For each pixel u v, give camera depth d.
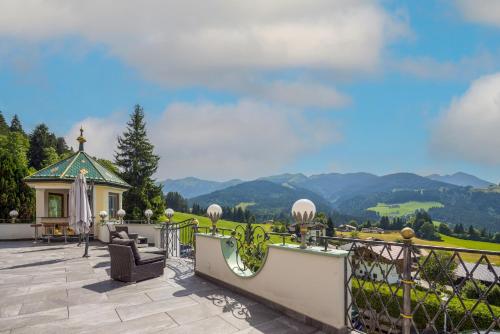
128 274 5.96
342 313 3.62
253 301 4.84
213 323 3.99
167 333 3.71
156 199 30.31
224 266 5.66
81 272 7.06
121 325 3.96
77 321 4.10
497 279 2.56
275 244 4.51
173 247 9.28
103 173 15.59
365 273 3.54
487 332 2.66
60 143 49.84
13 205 17.39
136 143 31.20
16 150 37.22
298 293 4.11
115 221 14.52
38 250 10.65
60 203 15.80
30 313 4.40
